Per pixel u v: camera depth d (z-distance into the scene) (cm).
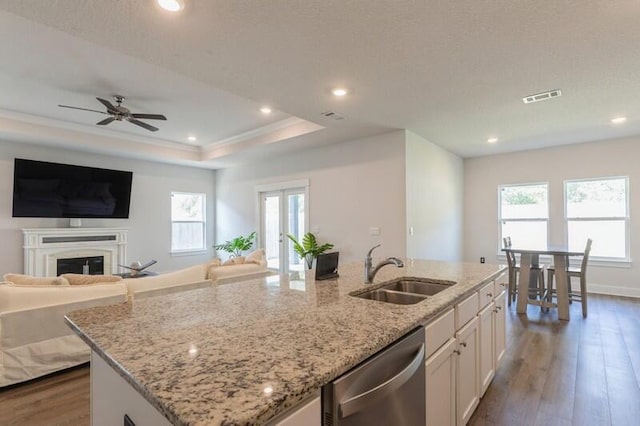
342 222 544
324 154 573
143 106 442
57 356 271
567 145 569
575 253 412
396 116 409
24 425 208
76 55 304
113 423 112
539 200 605
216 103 433
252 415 70
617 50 251
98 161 627
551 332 367
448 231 603
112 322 133
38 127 498
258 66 275
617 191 538
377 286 212
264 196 696
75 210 589
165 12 201
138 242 680
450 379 172
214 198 803
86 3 190
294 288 199
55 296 271
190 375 88
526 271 443
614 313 432
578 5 199
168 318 138
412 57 262
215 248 757
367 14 207
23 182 536
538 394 240
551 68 281
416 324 135
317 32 226
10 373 250
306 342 111
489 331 243
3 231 532
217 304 161
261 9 200
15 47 290
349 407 94
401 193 475
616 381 257
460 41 239
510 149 600
